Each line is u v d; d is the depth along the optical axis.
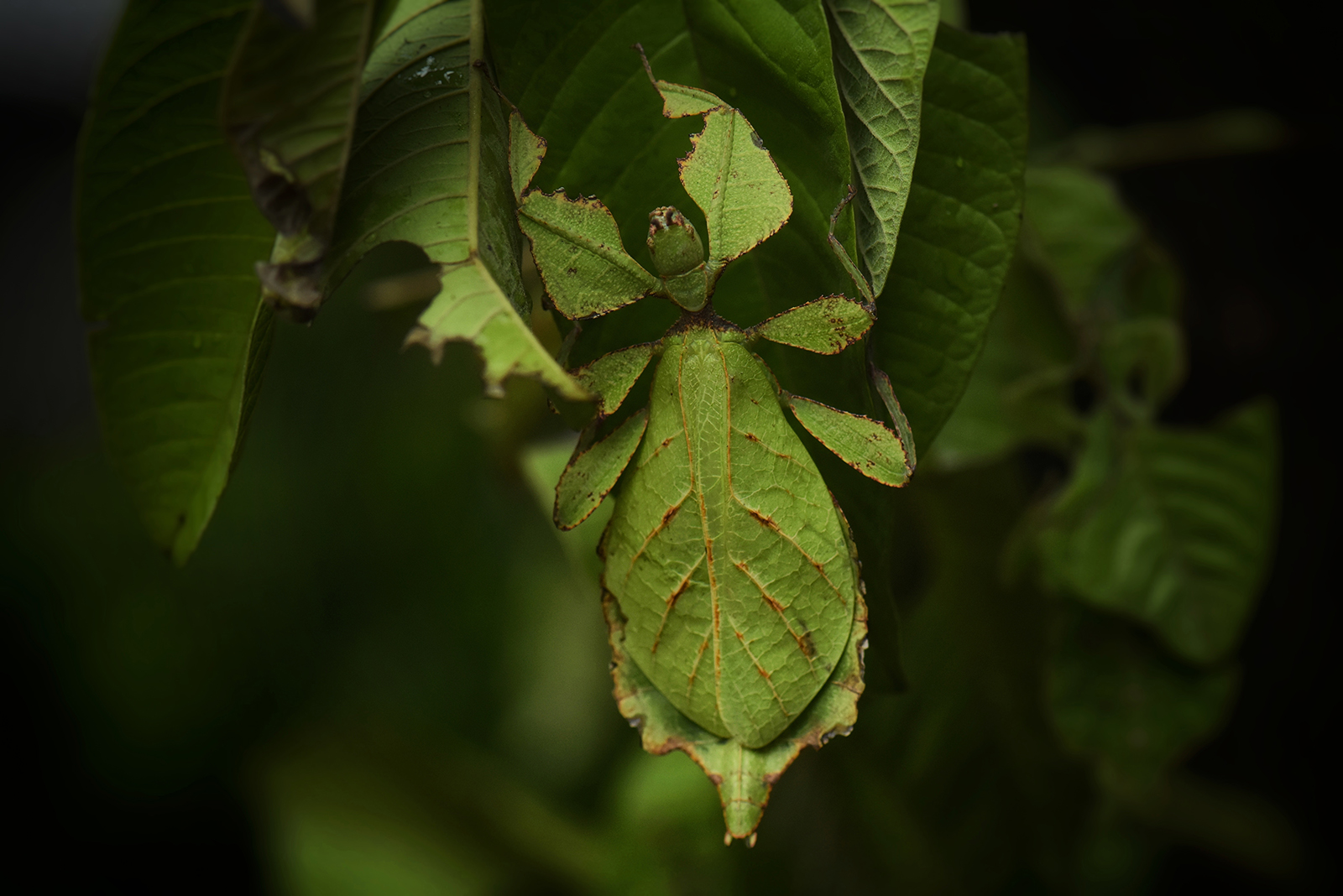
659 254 0.41
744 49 0.42
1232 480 0.53
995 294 0.43
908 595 0.67
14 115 1.64
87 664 1.27
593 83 0.42
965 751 0.57
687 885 0.61
